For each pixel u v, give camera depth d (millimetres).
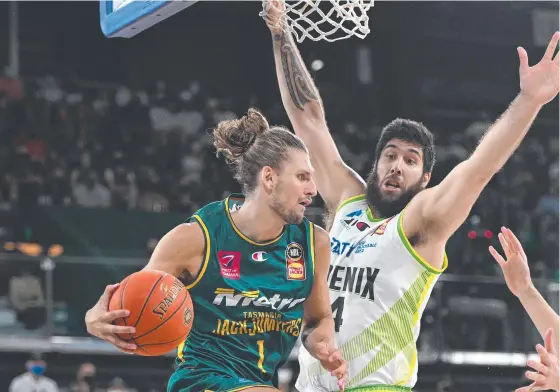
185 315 3713
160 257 3895
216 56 22875
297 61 5492
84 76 21969
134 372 15375
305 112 5430
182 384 3898
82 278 13172
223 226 3953
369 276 4738
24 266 12914
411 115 22609
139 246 14820
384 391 4652
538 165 20875
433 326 14156
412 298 4727
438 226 4586
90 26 21969
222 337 3904
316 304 4129
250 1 22531
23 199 17797
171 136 20219
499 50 23328
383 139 4977
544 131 21578
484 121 23016
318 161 5355
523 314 14484
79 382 13609
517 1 22531
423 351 14031
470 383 14664
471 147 21500
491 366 14336
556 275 17656
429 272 4734
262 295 3912
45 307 12914
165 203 18828
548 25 22953
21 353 14578
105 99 20484
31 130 18969
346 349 4699
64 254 14469
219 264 3895
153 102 21109
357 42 22531
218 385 3805
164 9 5172
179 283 3750
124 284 3701
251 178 3971
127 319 3631
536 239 18828
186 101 21391
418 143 4883
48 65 21703
